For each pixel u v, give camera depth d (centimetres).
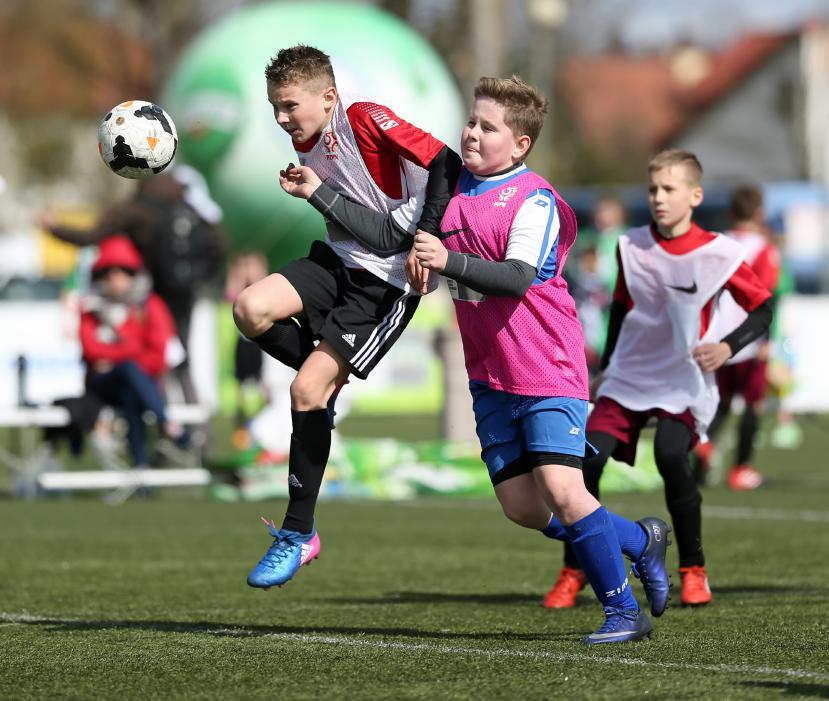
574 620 2045
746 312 2206
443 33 13225
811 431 7119
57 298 7519
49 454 4491
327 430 1811
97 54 14200
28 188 19112
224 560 2866
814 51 18888
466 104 9731
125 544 3153
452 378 5284
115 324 4303
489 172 1748
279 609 2177
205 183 8706
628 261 2222
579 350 1750
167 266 4616
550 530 1844
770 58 19350
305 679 1548
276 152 8556
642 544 1908
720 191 9400
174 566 2762
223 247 4791
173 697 1461
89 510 4016
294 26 8525
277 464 4484
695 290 2183
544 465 1730
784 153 19538
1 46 15150
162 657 1695
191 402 4775
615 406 2211
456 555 2947
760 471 5091
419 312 7988
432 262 1630
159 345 4375
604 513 1755
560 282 1750
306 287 1828
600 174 18450
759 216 3831
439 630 1942
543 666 1609
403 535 3347
